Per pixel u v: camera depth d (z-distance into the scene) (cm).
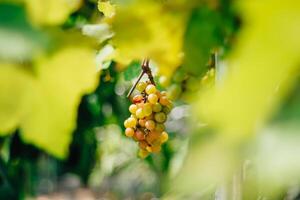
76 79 28
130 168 313
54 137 28
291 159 20
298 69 21
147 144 100
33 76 26
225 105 22
